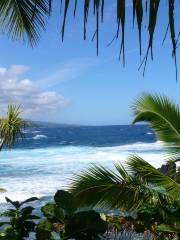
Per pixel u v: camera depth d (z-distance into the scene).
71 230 2.20
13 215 2.57
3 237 2.40
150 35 1.42
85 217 2.21
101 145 60.97
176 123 5.70
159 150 46.81
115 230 3.43
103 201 4.99
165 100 5.92
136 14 1.42
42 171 28.94
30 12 3.43
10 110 6.43
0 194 19.17
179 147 5.58
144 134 101.31
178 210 3.70
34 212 14.45
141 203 4.86
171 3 1.39
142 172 5.14
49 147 57.03
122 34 1.44
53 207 2.37
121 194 4.93
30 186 21.94
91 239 2.21
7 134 6.35
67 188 5.05
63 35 1.51
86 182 5.00
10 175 26.92
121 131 131.12
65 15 1.49
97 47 1.47
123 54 1.45
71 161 36.47
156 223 3.77
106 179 5.04
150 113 6.02
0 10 3.50
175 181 5.08
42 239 2.36
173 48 1.41
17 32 3.85
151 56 1.43
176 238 3.45
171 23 1.39
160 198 4.87
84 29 1.49
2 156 42.72
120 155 41.94
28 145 61.16
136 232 3.54
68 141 73.19
